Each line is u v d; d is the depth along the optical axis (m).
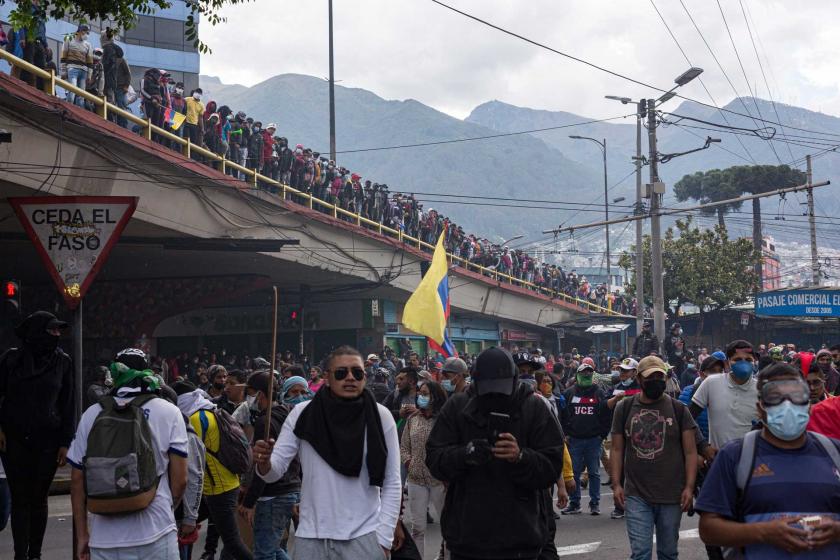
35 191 16.97
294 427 5.53
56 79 16.44
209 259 25.39
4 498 8.91
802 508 4.18
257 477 6.88
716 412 8.66
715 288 53.12
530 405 5.34
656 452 7.86
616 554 10.09
